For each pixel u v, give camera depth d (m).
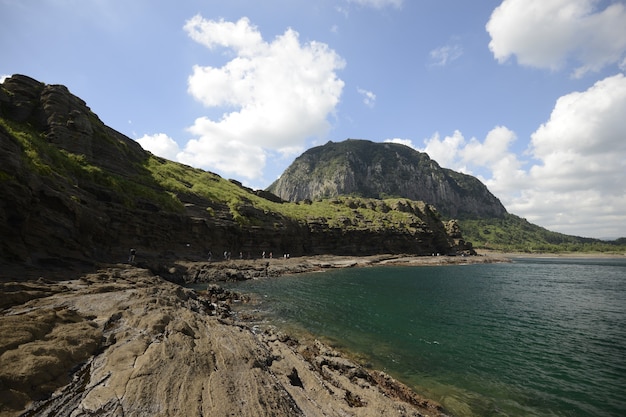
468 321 28.17
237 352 12.98
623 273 77.56
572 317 30.64
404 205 128.25
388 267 78.88
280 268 59.06
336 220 99.12
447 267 85.00
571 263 120.81
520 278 62.88
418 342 22.22
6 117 39.62
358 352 19.86
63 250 27.52
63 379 8.73
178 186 59.12
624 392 15.27
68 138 42.38
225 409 8.48
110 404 7.85
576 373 17.45
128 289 21.73
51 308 14.36
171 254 47.19
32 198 24.83
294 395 11.52
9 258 22.36
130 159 57.62
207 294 33.16
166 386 8.95
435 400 14.34
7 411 6.98
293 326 24.56
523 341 22.91
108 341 11.76
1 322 9.91
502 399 14.54
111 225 38.78
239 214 67.25
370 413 11.33
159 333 13.02
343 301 35.00
